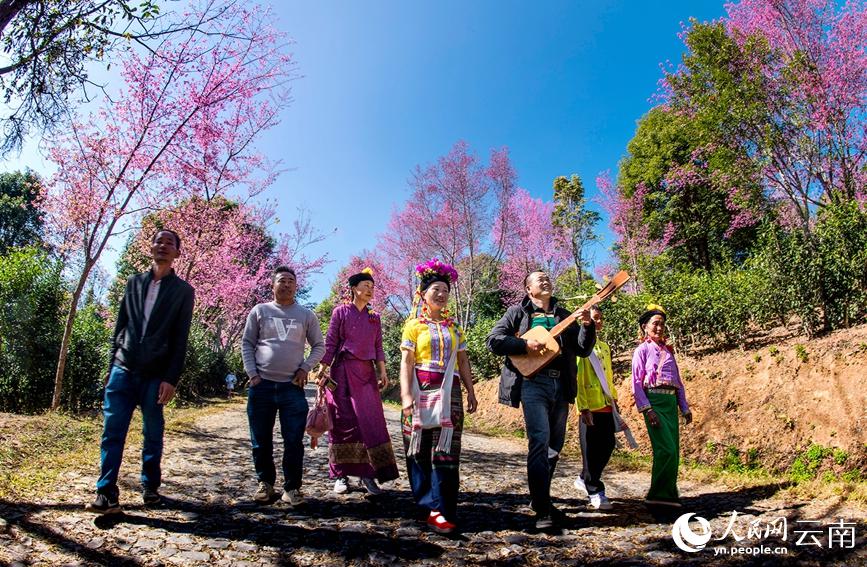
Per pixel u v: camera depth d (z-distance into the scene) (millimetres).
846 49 10516
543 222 21922
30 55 5148
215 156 10016
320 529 3258
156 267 3639
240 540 2973
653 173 21625
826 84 10406
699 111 11539
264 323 3963
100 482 3197
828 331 7344
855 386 5820
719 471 6094
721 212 20797
